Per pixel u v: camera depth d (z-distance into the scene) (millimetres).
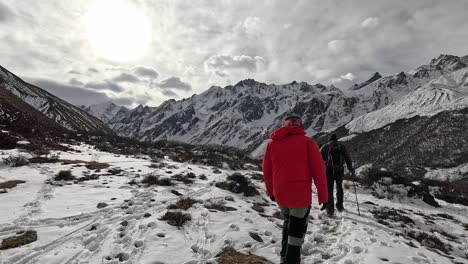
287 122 4641
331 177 9164
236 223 6930
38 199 8438
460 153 131375
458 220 10984
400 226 8609
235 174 11773
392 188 14219
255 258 5102
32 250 4988
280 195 4340
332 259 5426
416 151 146750
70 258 4711
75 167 14914
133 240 5473
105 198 8938
